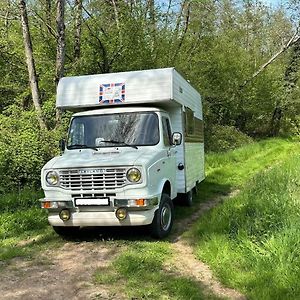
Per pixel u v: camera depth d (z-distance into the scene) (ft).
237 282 12.32
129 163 16.25
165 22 51.03
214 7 62.95
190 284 12.42
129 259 14.55
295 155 39.65
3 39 42.86
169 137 19.83
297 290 11.27
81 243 17.17
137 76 19.75
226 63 69.56
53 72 39.65
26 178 27.50
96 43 41.65
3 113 34.88
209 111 63.41
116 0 44.70
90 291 12.25
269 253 13.51
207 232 16.66
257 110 77.82
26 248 16.61
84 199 16.42
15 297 11.98
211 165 41.93
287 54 86.22
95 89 20.06
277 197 18.72
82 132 19.24
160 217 17.28
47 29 41.34
